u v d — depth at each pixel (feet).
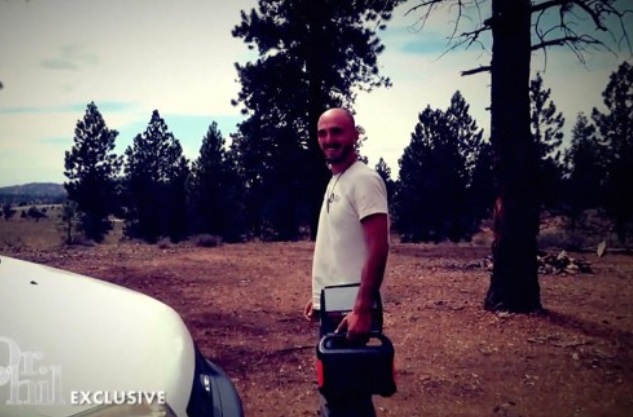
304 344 17.97
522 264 22.59
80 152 204.03
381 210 8.36
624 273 36.42
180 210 186.50
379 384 7.19
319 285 9.33
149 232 187.62
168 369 5.90
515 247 22.62
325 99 97.14
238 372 15.16
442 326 20.68
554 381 14.82
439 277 33.01
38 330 5.69
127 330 6.31
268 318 21.58
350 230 8.75
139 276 30.32
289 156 101.50
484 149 159.22
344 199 8.76
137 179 192.75
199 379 6.71
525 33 22.45
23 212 341.41
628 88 112.37
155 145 193.67
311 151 99.19
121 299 7.41
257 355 16.67
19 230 203.92
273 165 105.60
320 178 99.25
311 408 12.67
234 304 23.99
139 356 5.82
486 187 157.79
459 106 160.86
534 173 23.03
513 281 22.67
